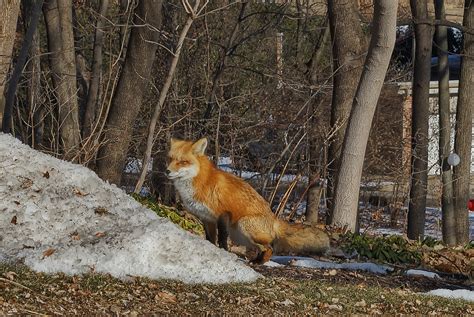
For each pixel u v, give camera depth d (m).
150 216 9.80
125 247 8.62
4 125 15.66
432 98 31.05
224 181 11.00
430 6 34.47
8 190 9.55
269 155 19.66
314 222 18.45
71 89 18.89
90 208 9.66
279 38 23.56
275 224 11.37
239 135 20.17
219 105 18.88
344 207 16.78
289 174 20.48
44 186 9.74
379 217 23.56
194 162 10.87
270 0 25.19
